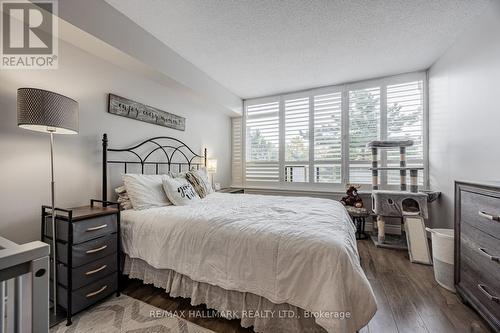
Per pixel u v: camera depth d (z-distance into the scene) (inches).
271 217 62.1
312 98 147.9
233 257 51.4
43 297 25.3
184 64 105.6
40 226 63.4
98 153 79.6
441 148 105.8
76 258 55.1
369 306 39.6
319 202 89.6
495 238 46.9
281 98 157.9
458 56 89.7
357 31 84.5
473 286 54.9
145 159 99.2
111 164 84.4
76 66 72.2
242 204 86.5
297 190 151.7
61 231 56.3
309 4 70.1
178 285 60.7
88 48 72.9
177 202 84.0
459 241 61.5
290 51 99.2
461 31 84.9
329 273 41.2
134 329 51.7
